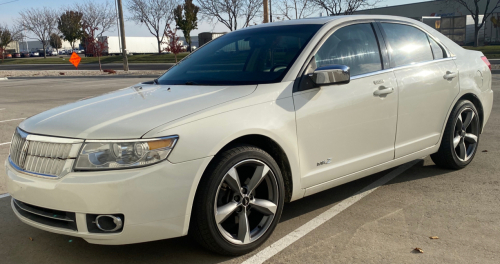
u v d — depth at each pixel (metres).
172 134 2.76
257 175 3.13
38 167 2.88
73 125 2.90
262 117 3.14
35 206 2.90
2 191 4.72
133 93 3.58
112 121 2.87
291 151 3.30
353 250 3.14
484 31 41.72
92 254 3.22
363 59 3.92
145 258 3.12
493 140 6.29
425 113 4.36
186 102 3.10
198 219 2.89
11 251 3.30
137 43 63.00
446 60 4.69
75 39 64.12
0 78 28.12
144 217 2.69
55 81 24.55
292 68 3.47
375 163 3.97
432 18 37.44
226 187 3.06
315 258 3.04
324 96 3.51
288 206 4.04
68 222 2.79
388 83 3.98
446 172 4.89
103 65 41.38
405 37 4.39
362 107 3.75
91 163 2.69
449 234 3.35
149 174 2.68
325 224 3.60
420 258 3.00
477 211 3.78
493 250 3.09
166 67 33.44
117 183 2.62
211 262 3.04
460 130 4.82
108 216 2.67
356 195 4.26
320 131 3.48
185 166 2.78
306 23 4.01
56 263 3.10
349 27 3.98
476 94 4.95
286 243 3.29
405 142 4.22
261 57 3.73
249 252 3.17
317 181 3.55
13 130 8.65
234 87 3.39
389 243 3.23
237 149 3.01
